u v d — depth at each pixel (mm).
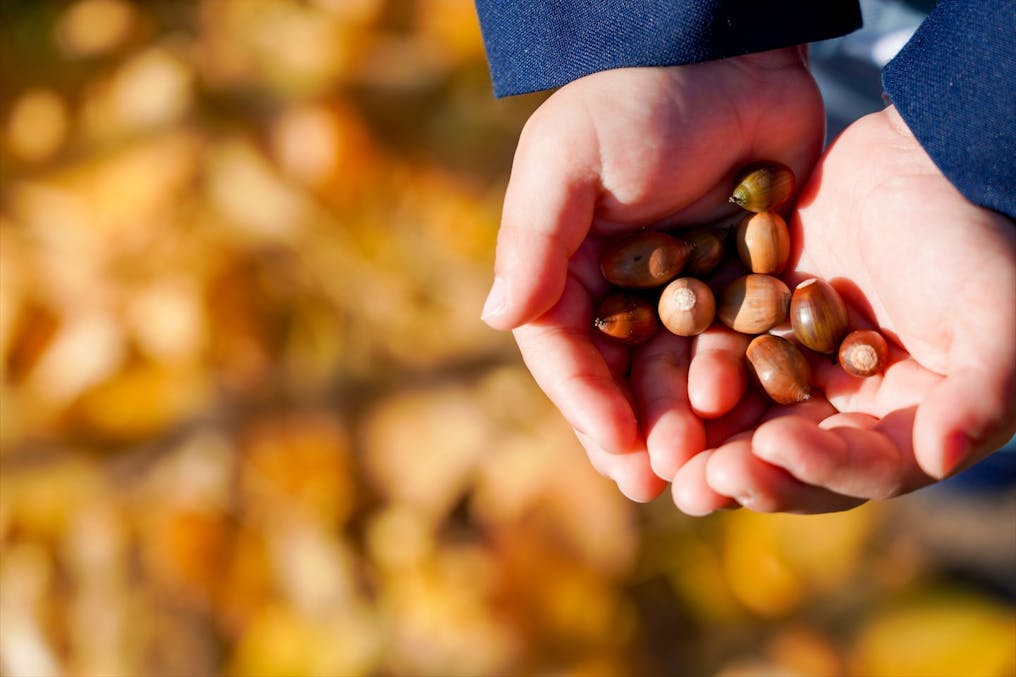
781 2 627
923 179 604
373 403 752
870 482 573
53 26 797
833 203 633
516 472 733
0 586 729
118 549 733
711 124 633
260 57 785
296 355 758
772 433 571
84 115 783
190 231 763
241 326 758
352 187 772
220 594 731
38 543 735
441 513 737
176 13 799
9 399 747
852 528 746
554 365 618
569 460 730
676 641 730
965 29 599
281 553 735
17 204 769
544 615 726
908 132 620
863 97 698
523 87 642
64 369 750
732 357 623
